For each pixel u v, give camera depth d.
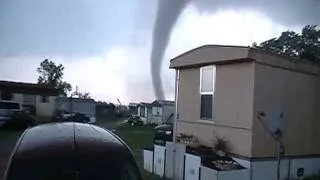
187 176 9.54
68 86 79.06
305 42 16.98
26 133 4.31
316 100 11.27
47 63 80.38
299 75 10.79
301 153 10.84
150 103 58.53
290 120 10.54
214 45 10.66
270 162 9.91
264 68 9.90
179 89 12.47
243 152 9.78
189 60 11.68
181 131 12.24
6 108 28.09
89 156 3.74
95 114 53.91
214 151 10.52
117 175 3.73
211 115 11.05
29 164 3.61
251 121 9.65
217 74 10.83
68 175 3.57
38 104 38.84
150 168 11.27
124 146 4.09
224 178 8.82
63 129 4.32
